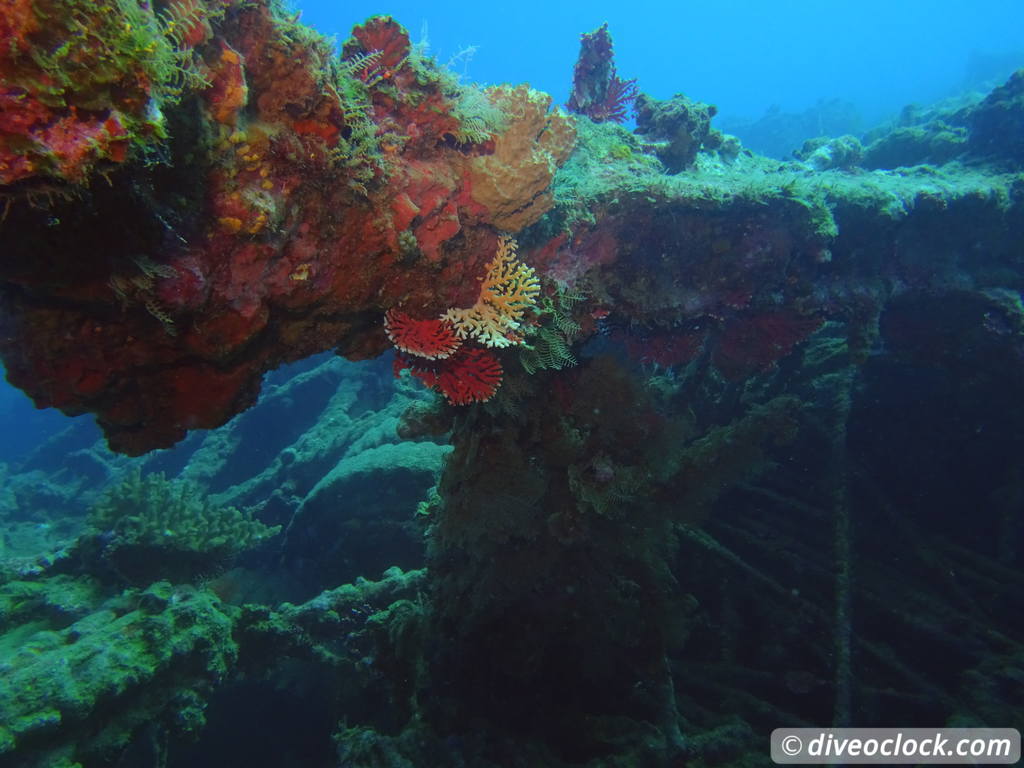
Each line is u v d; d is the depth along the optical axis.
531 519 4.82
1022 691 4.54
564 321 4.10
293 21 2.37
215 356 2.50
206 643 5.34
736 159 6.93
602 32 6.21
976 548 6.22
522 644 5.14
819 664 5.56
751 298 5.10
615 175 4.43
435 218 2.96
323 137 2.43
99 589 6.39
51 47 1.38
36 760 4.14
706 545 6.39
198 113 2.05
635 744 4.82
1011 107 7.00
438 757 4.68
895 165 8.88
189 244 2.16
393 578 6.64
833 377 7.00
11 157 1.40
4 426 25.91
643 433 4.99
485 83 3.22
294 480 10.00
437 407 4.79
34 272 1.86
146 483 7.49
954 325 6.02
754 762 4.61
